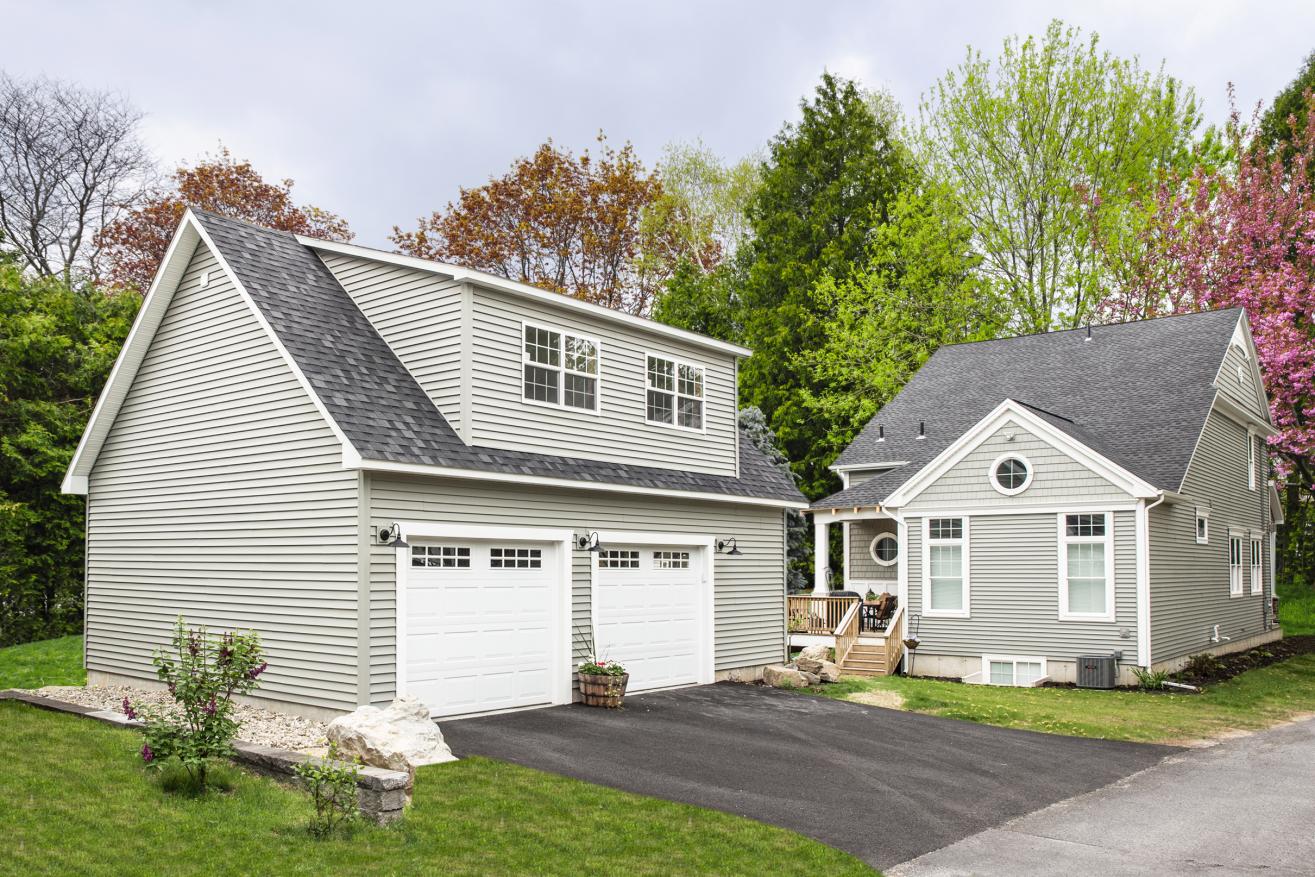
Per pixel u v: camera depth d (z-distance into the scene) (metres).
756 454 21.05
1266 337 29.67
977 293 36.00
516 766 10.86
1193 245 32.34
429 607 13.32
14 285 26.62
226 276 14.70
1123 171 34.62
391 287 15.13
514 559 14.68
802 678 18.70
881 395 36.16
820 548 25.27
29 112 33.78
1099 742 14.23
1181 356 25.64
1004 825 9.71
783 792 10.45
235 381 14.48
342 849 7.84
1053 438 21.27
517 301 15.02
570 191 40.69
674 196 45.78
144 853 7.50
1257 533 28.58
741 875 7.86
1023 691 19.53
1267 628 29.00
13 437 25.23
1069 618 20.83
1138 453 22.45
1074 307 35.53
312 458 13.22
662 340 17.97
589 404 16.23
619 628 16.34
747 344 40.94
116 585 16.47
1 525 24.17
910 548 23.12
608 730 13.17
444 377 14.30
